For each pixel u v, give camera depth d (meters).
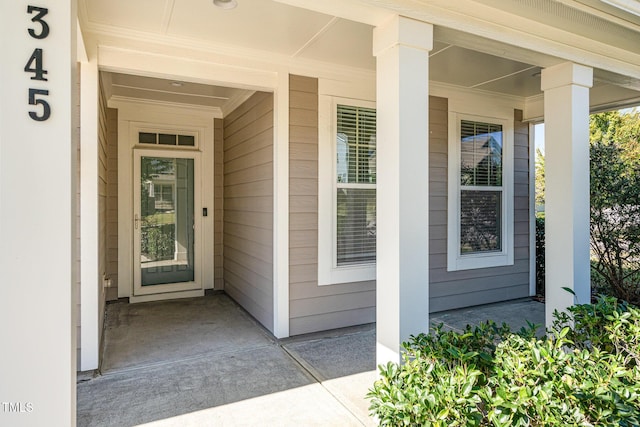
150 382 3.02
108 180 5.25
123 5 2.79
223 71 3.65
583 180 3.21
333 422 2.48
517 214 5.52
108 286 5.05
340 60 3.96
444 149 4.91
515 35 2.76
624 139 5.49
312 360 3.44
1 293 1.44
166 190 5.63
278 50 3.68
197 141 5.81
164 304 5.32
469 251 5.15
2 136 1.44
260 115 4.40
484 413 1.53
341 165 4.26
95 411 2.60
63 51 1.52
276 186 3.92
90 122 3.21
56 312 1.50
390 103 2.42
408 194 2.40
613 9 2.71
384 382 1.77
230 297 5.61
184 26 3.15
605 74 3.44
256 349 3.71
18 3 1.46
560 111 3.22
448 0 2.48
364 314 4.38
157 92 4.94
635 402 1.50
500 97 5.29
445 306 4.96
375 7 2.28
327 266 4.17
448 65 4.09
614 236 5.32
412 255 2.41
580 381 1.57
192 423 2.46
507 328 2.07
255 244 4.59
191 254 5.79
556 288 3.25
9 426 1.45
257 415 2.56
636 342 2.03
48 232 1.49
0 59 1.44
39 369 1.47
